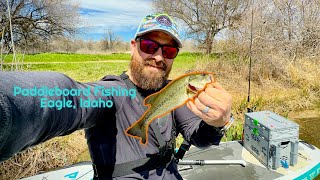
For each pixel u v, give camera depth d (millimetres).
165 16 2055
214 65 12758
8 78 895
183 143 2482
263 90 10984
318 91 11047
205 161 4305
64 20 28047
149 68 1997
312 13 15094
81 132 6703
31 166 5094
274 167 4227
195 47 23859
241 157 4660
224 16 26641
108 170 1844
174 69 14711
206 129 1974
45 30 28172
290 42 14383
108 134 1827
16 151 914
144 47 1966
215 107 1535
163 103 1606
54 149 5715
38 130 991
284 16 15172
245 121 5039
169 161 2012
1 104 796
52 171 4176
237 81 11656
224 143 5250
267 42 12727
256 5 13695
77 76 14992
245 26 12727
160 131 1998
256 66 12078
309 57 13859
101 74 15773
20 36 26547
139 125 1666
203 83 1551
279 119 4625
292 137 4312
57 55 29406
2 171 4871
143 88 2014
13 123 837
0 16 21797
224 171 4168
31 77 1011
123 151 1850
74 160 5820
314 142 7223
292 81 11820
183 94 1566
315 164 4469
